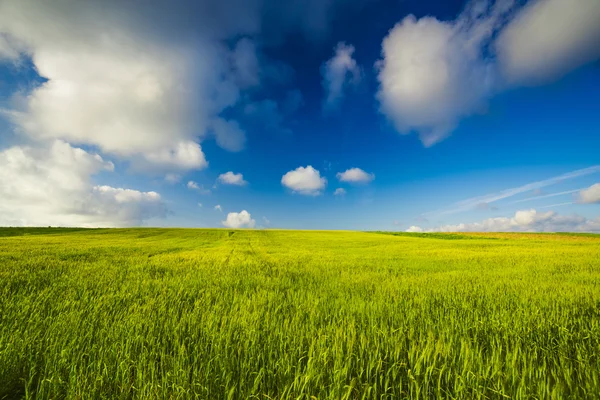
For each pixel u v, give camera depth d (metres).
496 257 17.19
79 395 2.42
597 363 3.03
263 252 22.38
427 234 60.16
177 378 2.63
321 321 4.43
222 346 3.35
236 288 7.41
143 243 29.53
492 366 2.90
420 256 18.41
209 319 4.24
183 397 2.46
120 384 2.67
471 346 3.48
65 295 6.03
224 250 23.91
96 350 3.19
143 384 2.58
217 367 2.89
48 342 3.36
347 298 6.11
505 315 4.65
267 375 2.85
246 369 2.88
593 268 11.93
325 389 2.61
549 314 4.84
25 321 4.13
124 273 9.76
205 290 7.00
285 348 3.29
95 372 2.75
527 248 26.08
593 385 2.60
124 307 5.14
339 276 9.92
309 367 2.74
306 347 3.33
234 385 2.49
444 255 19.11
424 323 4.40
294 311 5.08
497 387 2.57
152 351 3.13
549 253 19.83
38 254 14.96
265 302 5.73
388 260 15.87
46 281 7.84
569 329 4.12
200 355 3.13
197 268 11.56
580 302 5.73
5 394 2.58
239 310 5.00
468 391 2.62
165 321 4.27
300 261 15.22
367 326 4.21
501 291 6.93
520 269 11.77
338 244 34.53
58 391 2.53
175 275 9.69
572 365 3.09
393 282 8.37
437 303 5.91
